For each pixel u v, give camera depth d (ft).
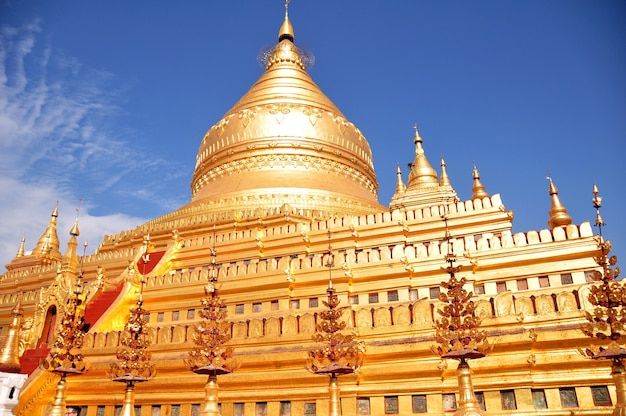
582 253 65.46
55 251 142.00
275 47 155.53
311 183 117.19
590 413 46.47
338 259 75.72
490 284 68.28
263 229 100.01
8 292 116.16
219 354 48.83
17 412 61.41
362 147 137.90
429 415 51.47
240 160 125.80
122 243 115.96
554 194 81.05
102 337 68.74
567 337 49.52
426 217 84.53
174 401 61.16
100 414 63.82
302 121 128.67
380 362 55.62
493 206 81.05
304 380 56.70
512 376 50.11
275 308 74.95
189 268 96.27
